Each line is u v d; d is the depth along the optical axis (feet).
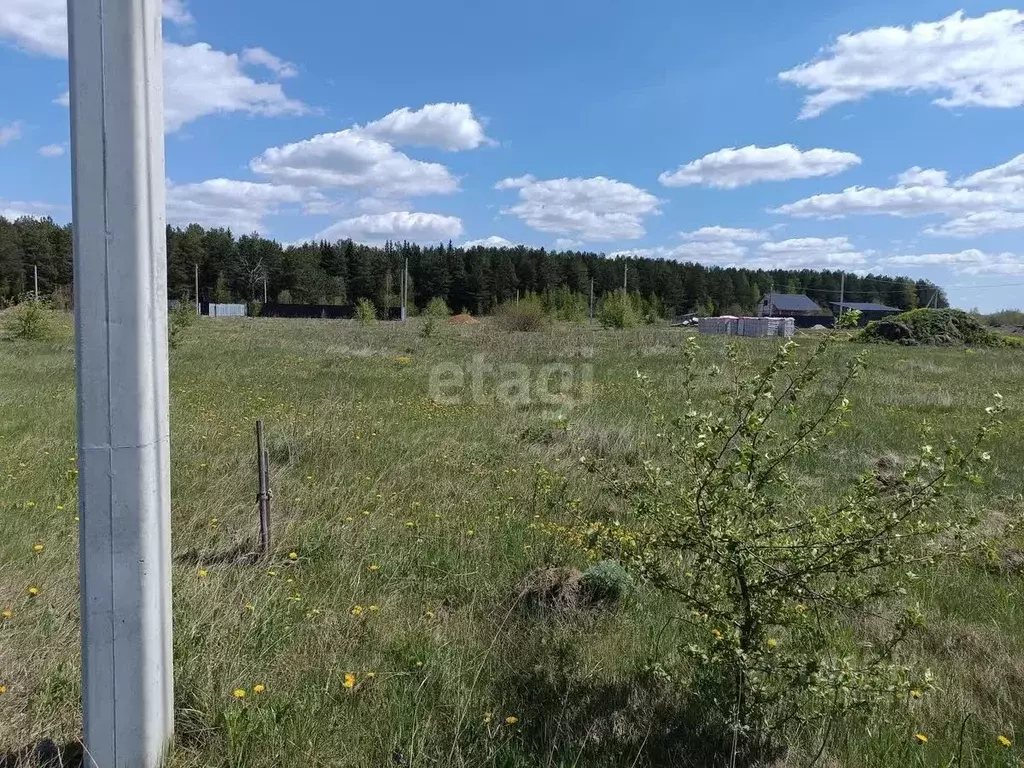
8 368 45.03
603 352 68.39
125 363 6.43
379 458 21.33
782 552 7.77
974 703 9.41
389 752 7.71
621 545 8.91
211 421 26.55
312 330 108.17
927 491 7.77
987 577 13.64
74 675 8.57
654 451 22.47
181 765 7.16
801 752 8.14
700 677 8.95
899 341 99.81
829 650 9.36
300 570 12.89
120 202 6.31
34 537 13.42
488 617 11.32
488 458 22.24
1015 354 83.97
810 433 8.29
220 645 9.39
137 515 6.59
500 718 8.59
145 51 6.35
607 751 8.07
